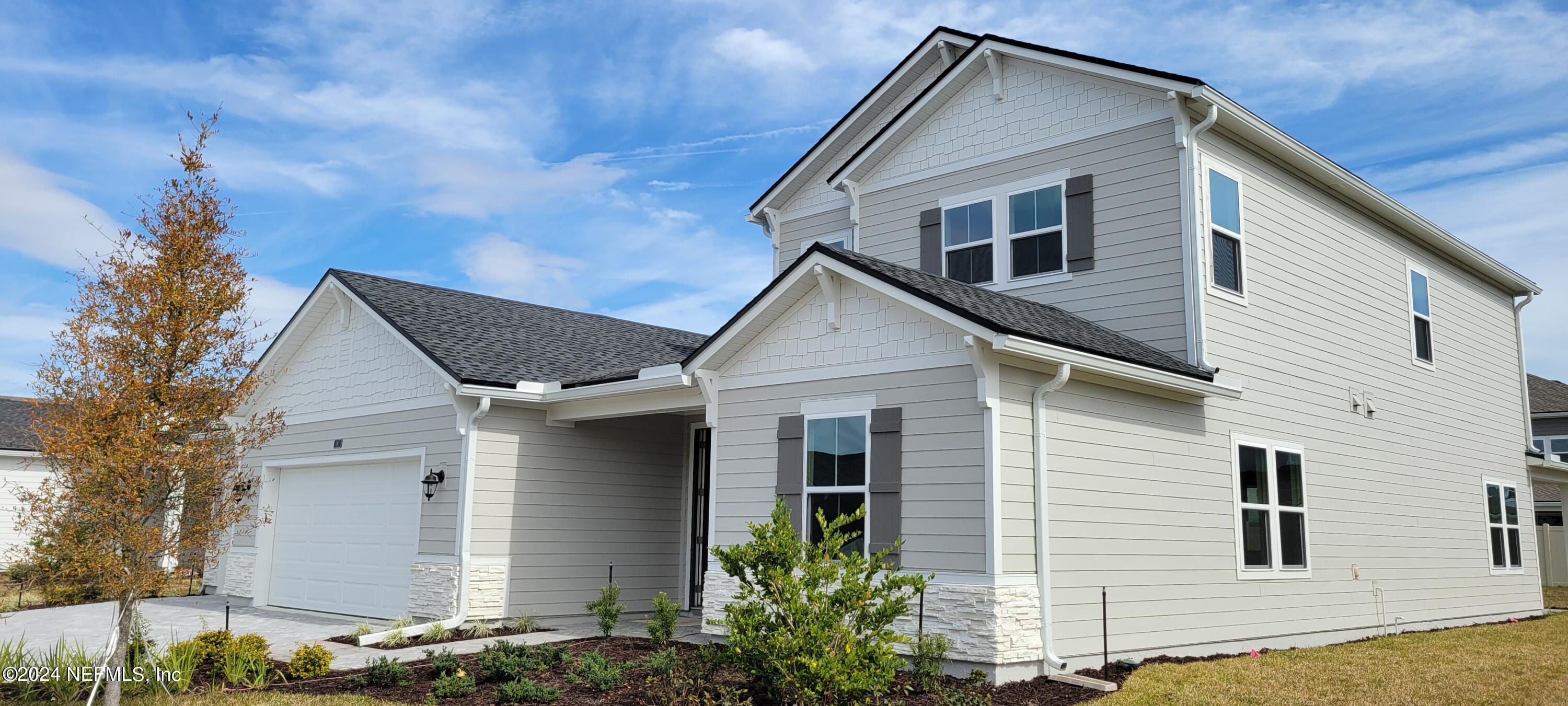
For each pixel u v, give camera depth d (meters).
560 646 11.84
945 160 15.33
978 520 10.01
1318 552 14.28
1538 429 34.25
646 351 19.27
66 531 8.86
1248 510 13.17
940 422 10.50
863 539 10.98
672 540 17.14
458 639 13.22
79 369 9.01
